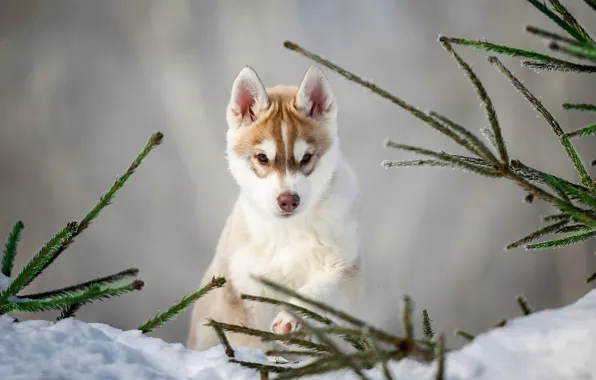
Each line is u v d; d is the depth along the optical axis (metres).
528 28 2.29
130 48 22.11
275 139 5.58
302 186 5.38
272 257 5.57
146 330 3.11
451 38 2.71
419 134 19.72
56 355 2.64
